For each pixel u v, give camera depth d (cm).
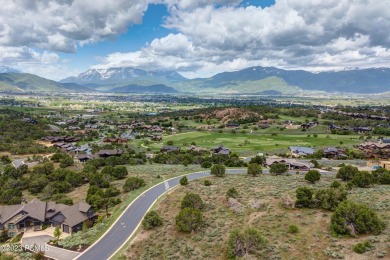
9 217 7769
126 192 9369
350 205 5338
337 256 4628
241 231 5800
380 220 5188
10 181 10669
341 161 13438
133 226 7025
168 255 5553
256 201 6862
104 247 6291
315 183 8319
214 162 13550
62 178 11075
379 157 14050
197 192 8281
